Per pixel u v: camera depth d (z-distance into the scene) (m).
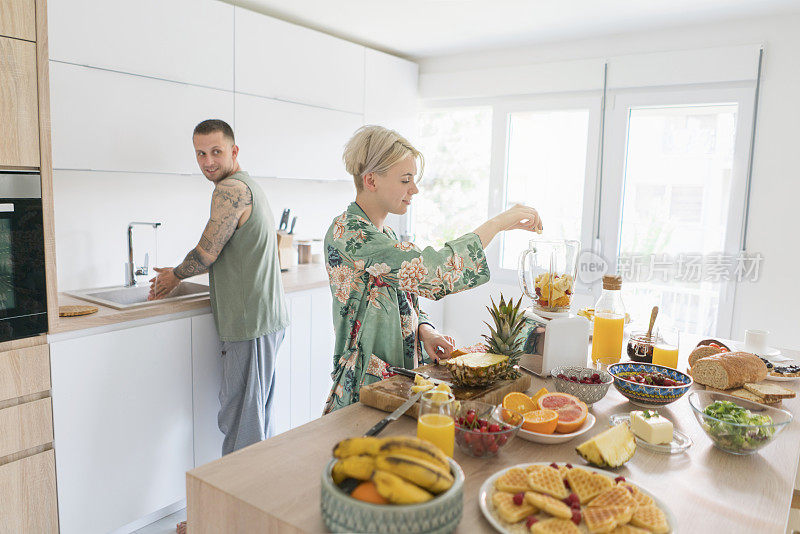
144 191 2.91
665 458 1.14
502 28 3.26
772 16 2.90
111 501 2.19
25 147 1.83
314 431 1.21
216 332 2.51
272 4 2.93
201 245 2.33
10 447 1.88
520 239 3.84
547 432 1.17
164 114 2.59
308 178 3.33
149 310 2.25
